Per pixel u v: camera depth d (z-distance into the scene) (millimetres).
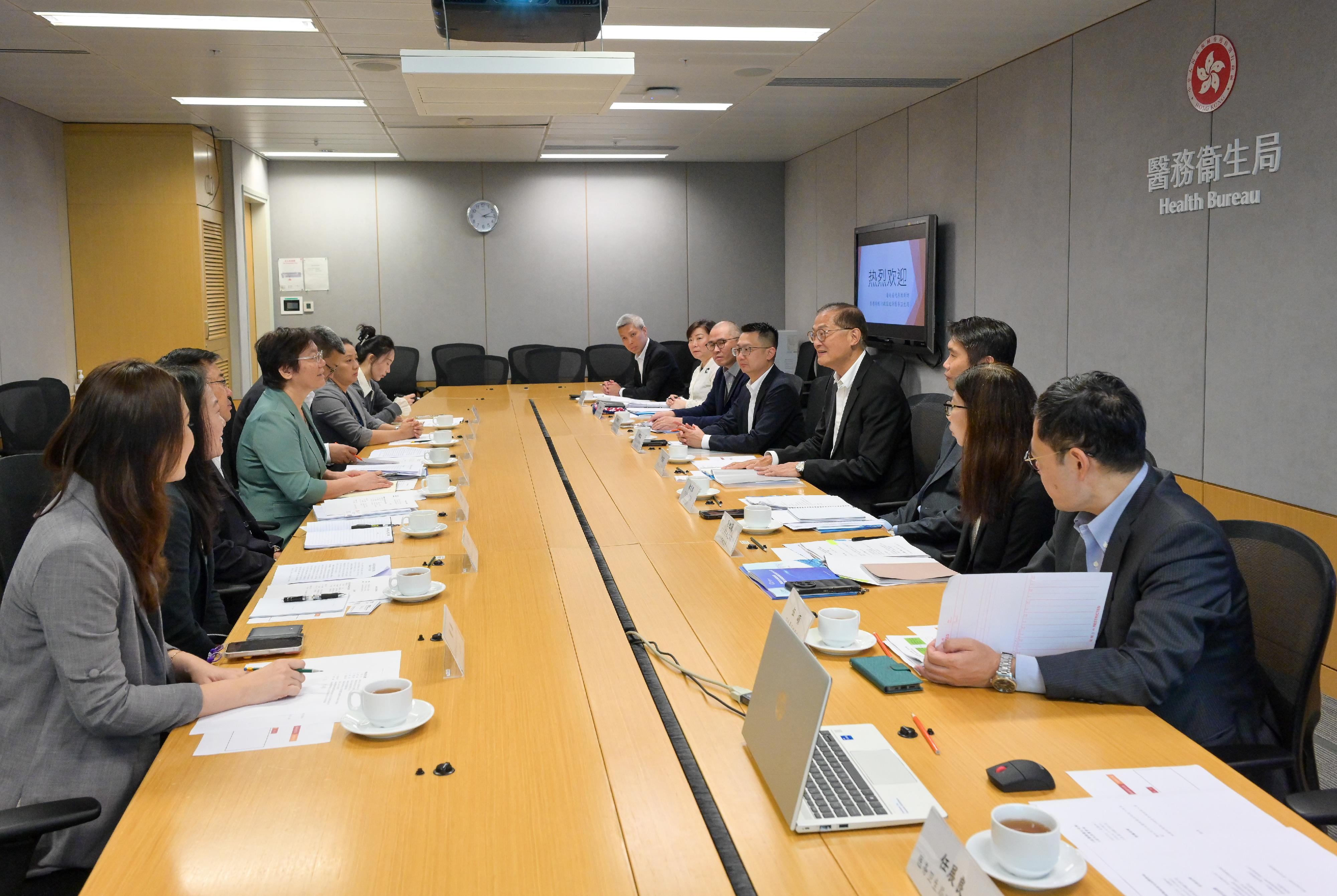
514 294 9664
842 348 4117
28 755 1602
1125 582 1802
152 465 1697
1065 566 2123
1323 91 3643
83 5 4344
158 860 1233
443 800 1381
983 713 1635
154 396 1688
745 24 4828
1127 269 4832
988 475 2604
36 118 6816
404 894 1166
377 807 1362
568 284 9734
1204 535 1735
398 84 5938
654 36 5059
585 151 8891
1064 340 5387
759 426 4777
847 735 1546
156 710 1590
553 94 3680
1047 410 1857
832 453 4203
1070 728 1578
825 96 6684
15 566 1614
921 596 2289
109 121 7191
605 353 8742
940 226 6770
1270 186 3902
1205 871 1177
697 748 1544
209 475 2463
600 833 1299
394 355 8680
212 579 2652
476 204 9484
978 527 2686
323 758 1506
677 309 9953
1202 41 4238
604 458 4359
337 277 9367
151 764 1672
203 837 1287
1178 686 1694
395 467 4105
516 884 1187
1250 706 1791
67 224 7289
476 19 3346
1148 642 1681
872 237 7695
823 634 1934
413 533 2887
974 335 3223
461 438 4973
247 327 8531
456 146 8438
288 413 3648
